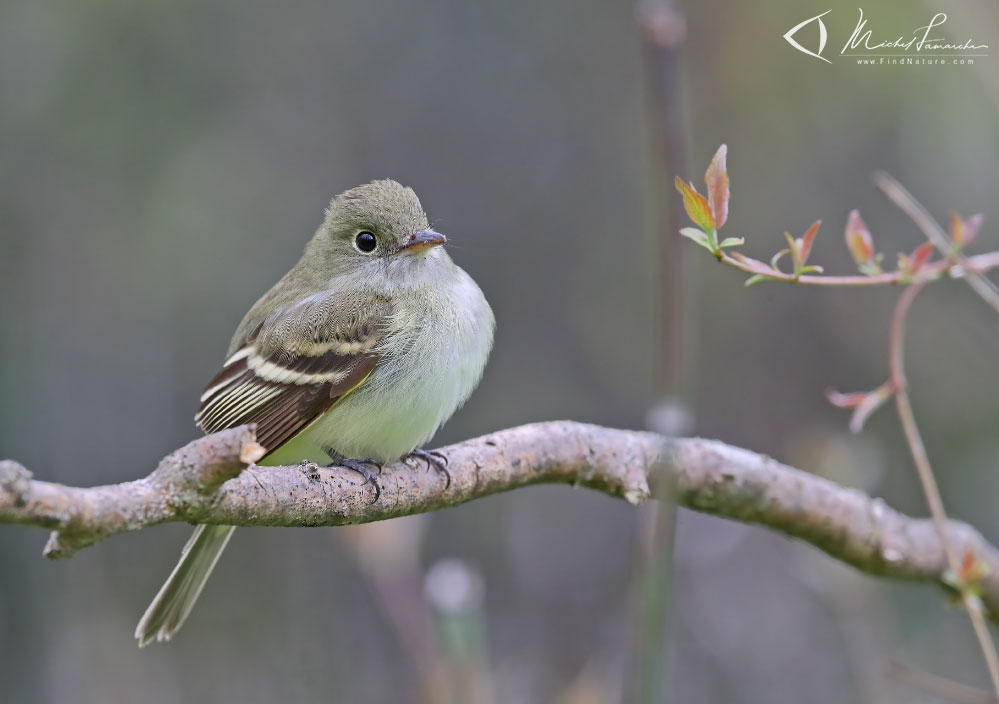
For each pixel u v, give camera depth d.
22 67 12.82
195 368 12.77
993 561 7.07
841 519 6.84
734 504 6.69
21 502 4.06
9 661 11.81
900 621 11.07
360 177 13.27
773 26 12.70
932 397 12.34
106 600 12.43
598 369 13.13
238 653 12.52
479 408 13.07
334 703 12.19
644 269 13.17
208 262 12.78
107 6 12.95
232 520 5.04
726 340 12.93
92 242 12.82
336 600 12.64
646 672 4.89
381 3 13.59
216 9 13.38
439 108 13.43
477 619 6.83
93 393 12.73
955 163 11.54
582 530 12.91
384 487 5.73
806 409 12.69
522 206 13.33
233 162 13.03
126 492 4.39
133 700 12.11
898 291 12.61
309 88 13.45
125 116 12.98
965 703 8.81
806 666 11.62
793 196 12.77
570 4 13.55
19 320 12.67
